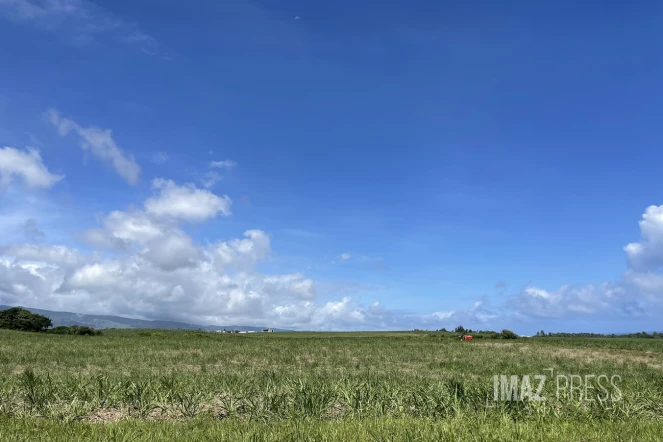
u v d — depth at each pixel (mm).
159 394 12289
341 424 9602
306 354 35188
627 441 8406
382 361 30562
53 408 11141
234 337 68688
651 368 28359
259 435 8398
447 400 11945
